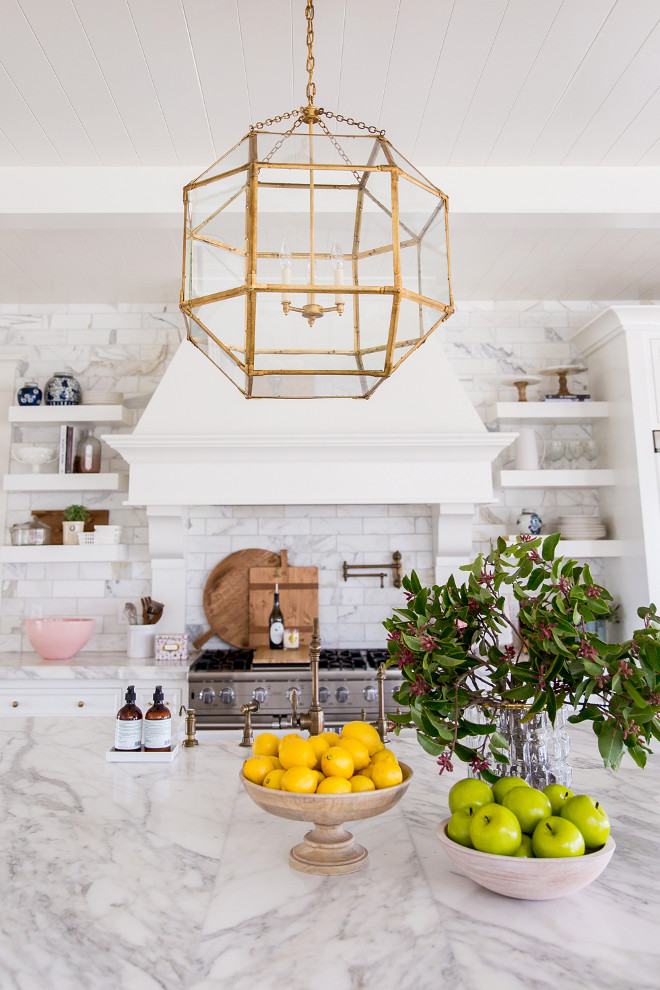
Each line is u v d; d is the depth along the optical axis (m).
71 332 4.40
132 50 2.35
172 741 2.05
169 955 0.99
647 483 3.82
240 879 1.23
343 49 2.35
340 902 1.14
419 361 3.85
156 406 3.76
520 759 1.40
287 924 1.07
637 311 3.87
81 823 1.49
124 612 4.02
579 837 1.09
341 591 4.19
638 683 1.20
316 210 1.40
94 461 4.12
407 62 2.41
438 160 2.97
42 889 1.19
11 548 3.93
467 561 4.07
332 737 1.42
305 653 3.82
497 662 1.32
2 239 3.60
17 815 1.53
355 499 3.75
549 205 3.02
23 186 2.97
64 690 3.56
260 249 1.38
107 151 2.87
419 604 1.42
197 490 3.73
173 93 2.54
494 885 1.11
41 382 4.35
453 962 0.95
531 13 2.22
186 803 1.61
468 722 1.32
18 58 2.37
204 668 3.52
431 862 1.29
